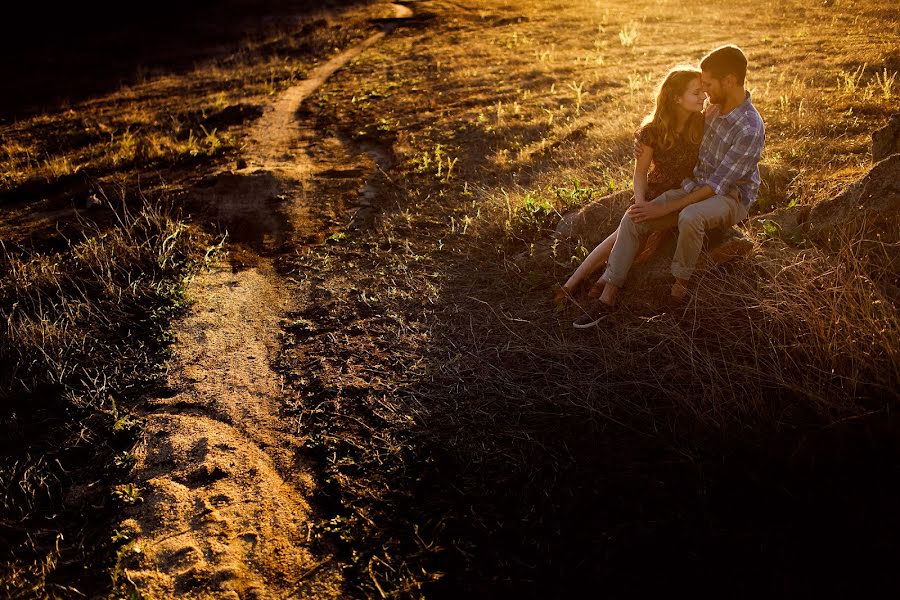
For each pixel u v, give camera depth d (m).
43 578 3.08
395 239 6.23
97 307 5.37
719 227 4.07
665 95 3.78
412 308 5.03
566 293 4.57
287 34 22.59
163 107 13.91
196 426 4.03
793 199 4.83
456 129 9.25
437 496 3.38
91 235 6.85
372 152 8.98
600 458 3.43
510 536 3.12
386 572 3.01
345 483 3.51
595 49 13.49
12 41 25.16
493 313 4.75
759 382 3.46
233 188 7.70
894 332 3.20
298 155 9.10
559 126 8.69
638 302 4.28
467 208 6.62
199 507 3.44
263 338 4.93
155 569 3.10
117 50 23.70
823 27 12.09
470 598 2.87
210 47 23.38
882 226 3.90
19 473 3.80
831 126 6.62
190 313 5.27
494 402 3.93
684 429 3.45
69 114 14.67
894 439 3.02
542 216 5.74
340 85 13.27
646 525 3.05
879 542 2.71
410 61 14.57
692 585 2.77
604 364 4.00
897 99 7.16
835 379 3.35
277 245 6.42
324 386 4.27
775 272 3.90
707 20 14.88
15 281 5.85
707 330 3.93
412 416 3.90
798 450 3.12
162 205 7.42
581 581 2.88
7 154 11.42
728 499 3.07
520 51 14.18
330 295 5.39
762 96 8.04
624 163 6.70
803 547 2.79
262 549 3.18
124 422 4.09
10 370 4.71
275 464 3.72
